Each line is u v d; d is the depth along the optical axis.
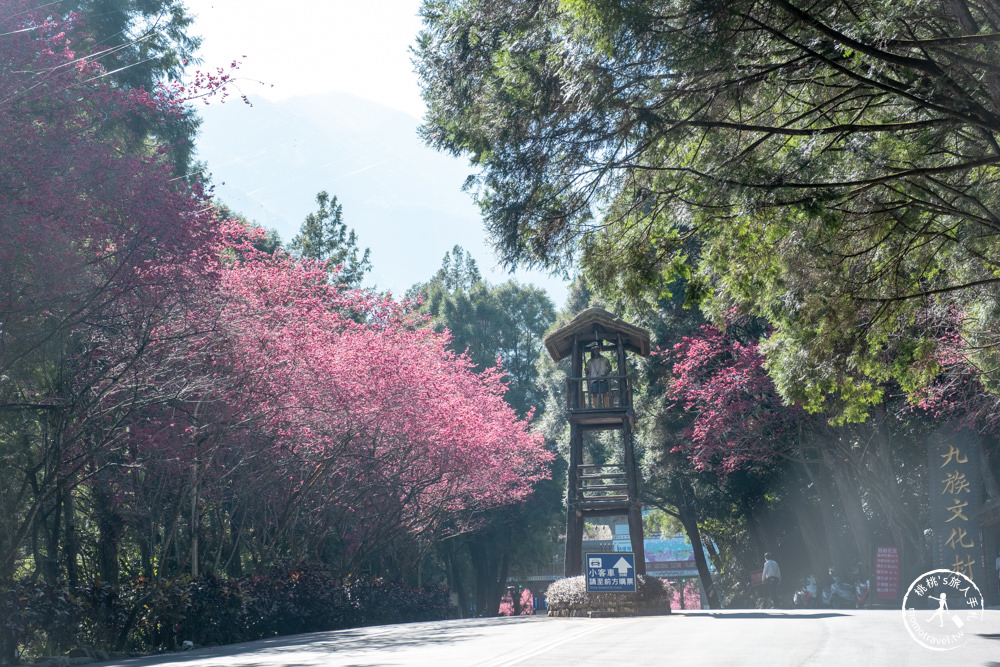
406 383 28.62
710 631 13.98
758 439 32.25
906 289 14.17
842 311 13.78
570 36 9.20
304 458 27.02
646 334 26.23
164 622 19.09
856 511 32.28
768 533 40.31
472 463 33.72
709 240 12.38
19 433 20.38
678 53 8.75
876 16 8.91
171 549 27.91
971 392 26.80
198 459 21.89
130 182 16.36
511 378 62.19
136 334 18.38
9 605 14.73
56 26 16.44
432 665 9.60
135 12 27.55
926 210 11.92
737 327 33.00
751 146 10.17
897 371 16.33
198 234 17.30
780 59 10.02
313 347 24.58
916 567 30.20
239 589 21.77
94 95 16.84
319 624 26.72
